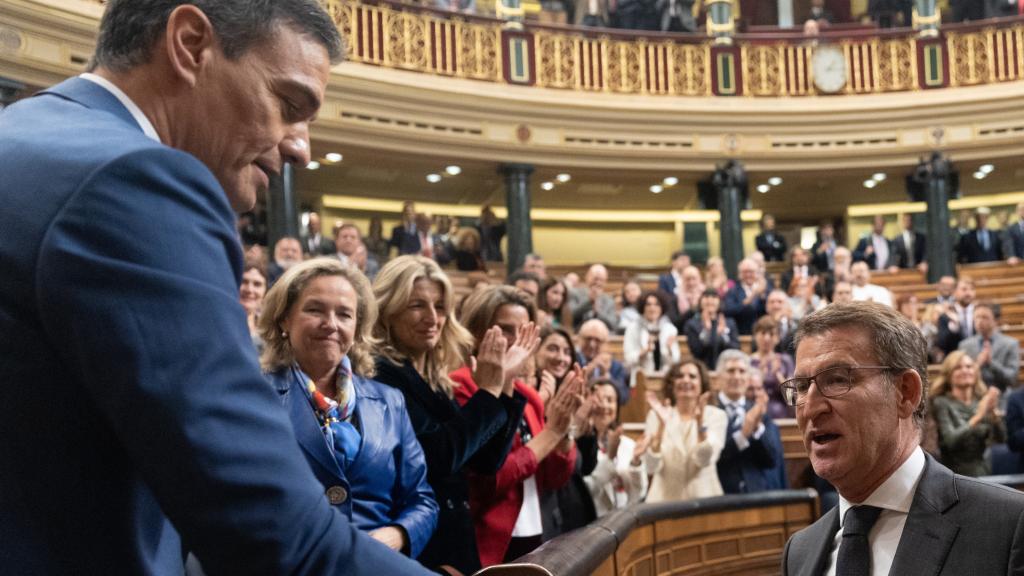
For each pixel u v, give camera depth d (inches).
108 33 38.4
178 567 36.1
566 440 127.2
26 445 31.5
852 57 537.3
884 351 68.7
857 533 68.5
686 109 517.3
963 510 65.3
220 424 29.3
